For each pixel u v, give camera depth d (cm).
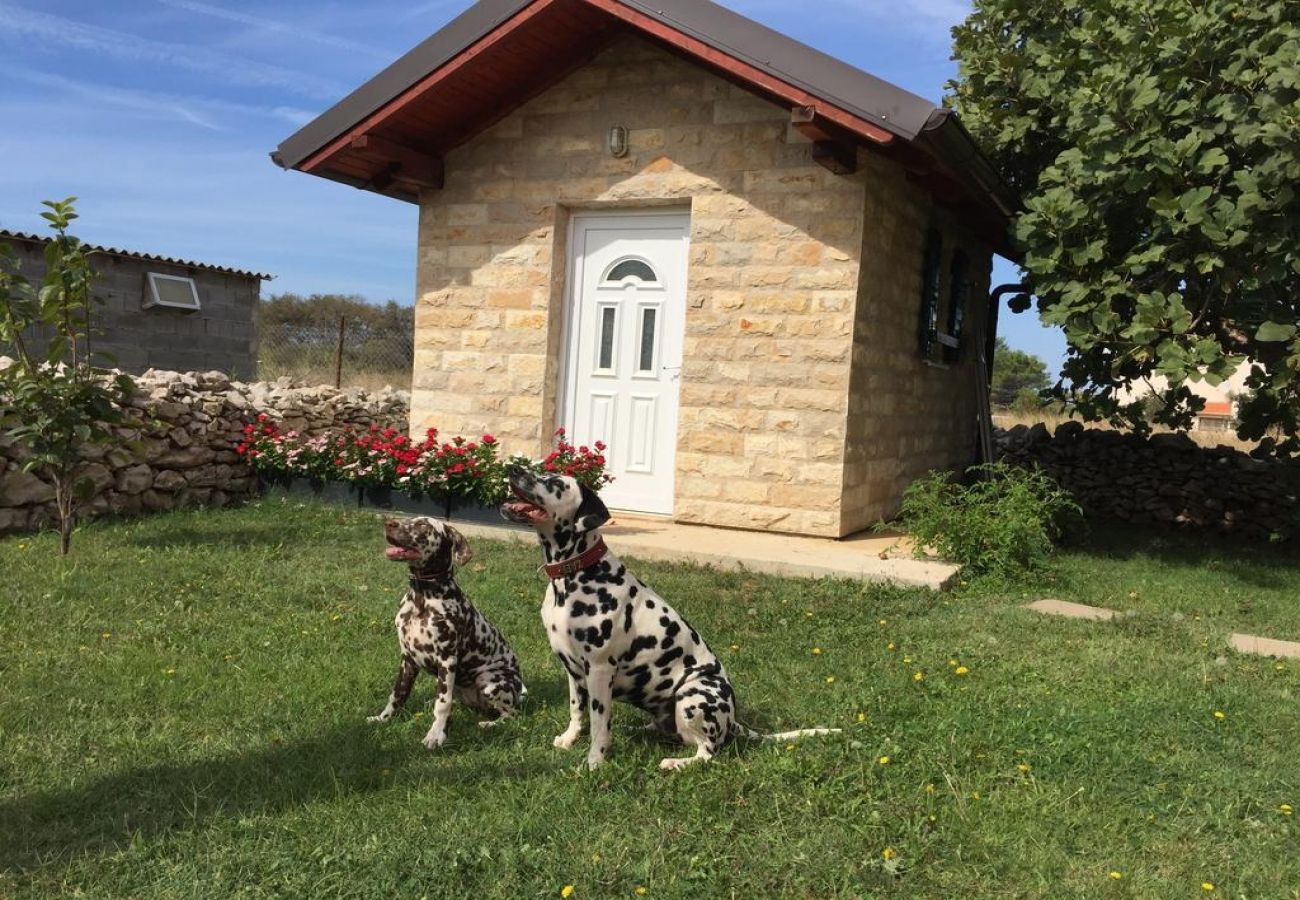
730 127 897
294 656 527
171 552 753
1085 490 1245
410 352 2231
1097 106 822
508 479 385
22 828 333
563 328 997
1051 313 835
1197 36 788
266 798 357
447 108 954
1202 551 1012
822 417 870
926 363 1095
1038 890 307
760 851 325
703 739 395
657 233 955
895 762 392
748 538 864
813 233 868
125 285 1617
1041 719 446
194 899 291
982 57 1118
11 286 727
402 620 432
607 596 392
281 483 997
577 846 326
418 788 370
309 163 937
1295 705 492
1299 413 884
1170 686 512
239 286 1783
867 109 738
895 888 307
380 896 295
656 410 961
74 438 732
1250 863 329
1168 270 809
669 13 790
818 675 525
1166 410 999
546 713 459
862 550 830
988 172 890
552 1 837
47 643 531
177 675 488
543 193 975
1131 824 354
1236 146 798
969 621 646
